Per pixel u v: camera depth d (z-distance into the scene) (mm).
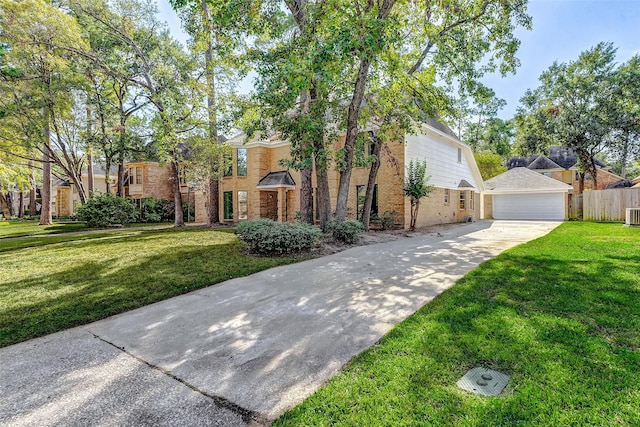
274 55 9562
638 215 13703
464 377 2576
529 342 3082
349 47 7430
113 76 17703
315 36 8445
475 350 2977
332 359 3033
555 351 2900
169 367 3016
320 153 9938
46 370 3010
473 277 5504
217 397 2520
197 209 22469
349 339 3441
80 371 2979
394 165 14383
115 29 16859
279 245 8234
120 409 2395
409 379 2570
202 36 11789
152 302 4973
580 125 21047
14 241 11812
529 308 3965
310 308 4477
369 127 13922
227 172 21078
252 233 8352
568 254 7176
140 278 6234
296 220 16672
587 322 3514
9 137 17000
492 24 11656
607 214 19078
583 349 2922
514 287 4828
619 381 2428
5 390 2689
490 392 2363
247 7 9234
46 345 3557
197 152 17344
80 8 16500
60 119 19734
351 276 6117
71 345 3545
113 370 2986
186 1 8672
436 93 12359
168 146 16641
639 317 3582
